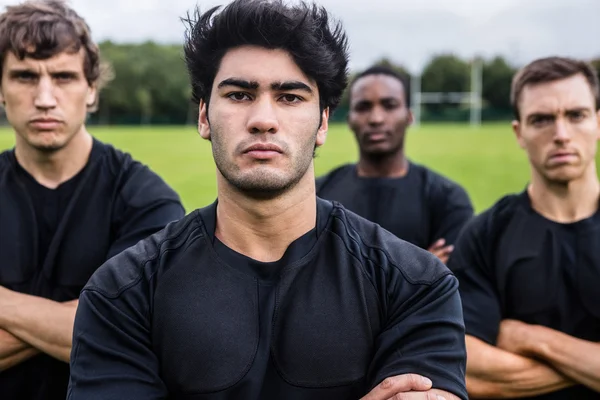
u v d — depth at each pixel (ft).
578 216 8.51
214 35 5.68
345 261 5.64
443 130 142.92
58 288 8.25
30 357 8.09
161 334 5.46
